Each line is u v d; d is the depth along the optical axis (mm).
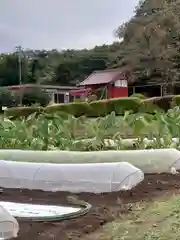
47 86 53344
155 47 31359
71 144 6727
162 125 6605
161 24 29906
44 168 5160
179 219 3504
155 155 5738
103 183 4805
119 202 4281
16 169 5281
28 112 19625
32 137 7055
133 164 5652
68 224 3529
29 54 61875
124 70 38625
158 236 3137
